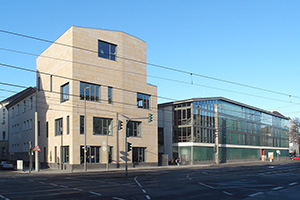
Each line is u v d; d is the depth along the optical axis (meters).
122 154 41.88
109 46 42.50
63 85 40.75
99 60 40.81
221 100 61.81
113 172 33.31
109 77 41.66
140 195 15.16
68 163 37.81
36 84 49.91
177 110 55.72
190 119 53.53
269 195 15.54
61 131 40.16
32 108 50.88
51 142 42.94
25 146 53.28
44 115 45.91
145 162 44.88
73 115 37.59
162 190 17.20
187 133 53.56
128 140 42.91
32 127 50.34
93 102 39.59
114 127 40.16
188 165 50.53
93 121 39.50
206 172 32.78
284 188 18.62
